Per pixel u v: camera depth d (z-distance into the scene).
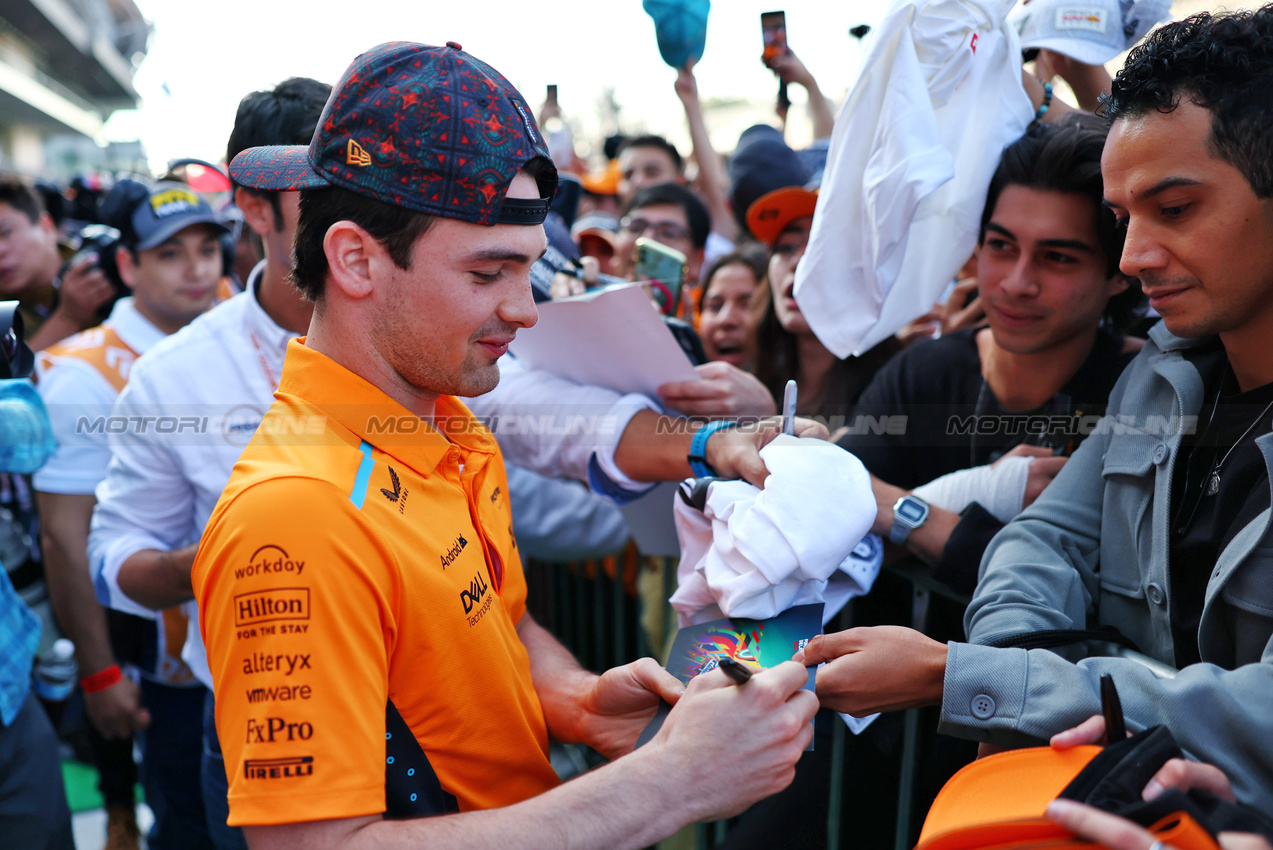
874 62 1.50
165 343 1.86
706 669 1.16
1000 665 1.03
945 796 0.92
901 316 1.72
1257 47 0.94
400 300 0.97
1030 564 1.25
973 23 1.50
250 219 1.72
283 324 1.81
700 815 0.91
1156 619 1.16
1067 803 0.77
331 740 0.85
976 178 1.56
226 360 1.80
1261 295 1.01
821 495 1.20
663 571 2.29
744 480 1.37
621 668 1.20
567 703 1.27
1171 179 0.98
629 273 3.22
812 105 3.09
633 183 4.29
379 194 0.92
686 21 2.68
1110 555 1.25
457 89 0.93
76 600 2.33
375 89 0.94
